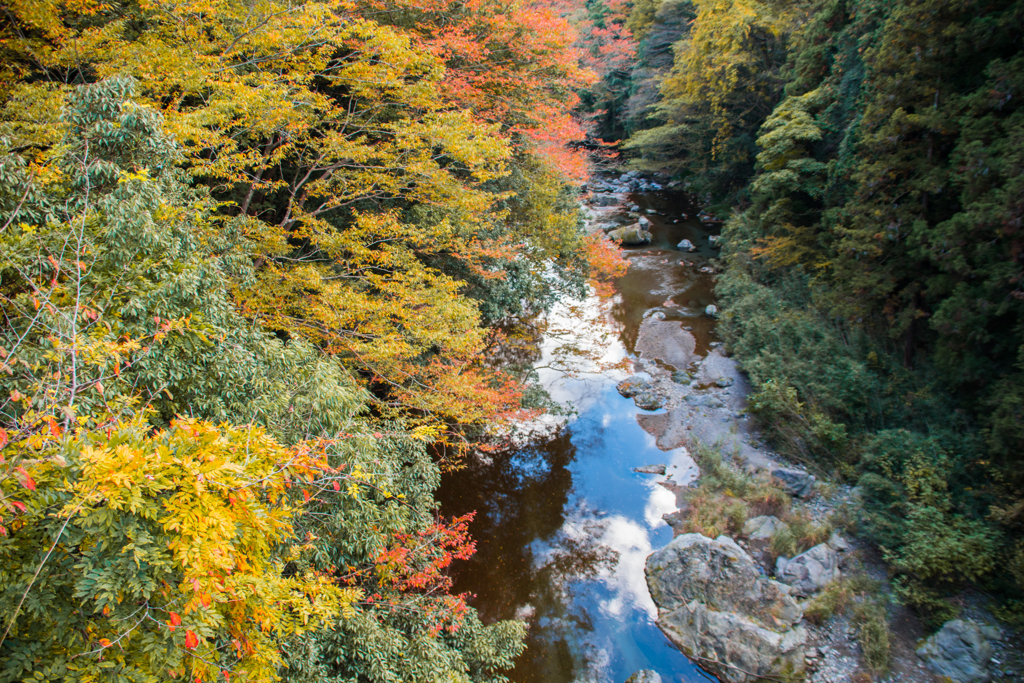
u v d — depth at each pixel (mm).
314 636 7562
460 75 14961
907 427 15172
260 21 11102
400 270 13172
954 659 10742
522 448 17266
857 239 16953
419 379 12523
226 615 4652
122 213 5898
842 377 16594
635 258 31625
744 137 33000
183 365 6168
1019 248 12000
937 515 12320
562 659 11445
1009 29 13258
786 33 29688
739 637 11367
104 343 4879
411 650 8750
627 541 14391
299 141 12586
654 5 45344
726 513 14539
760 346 20734
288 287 10930
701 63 33938
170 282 5977
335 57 14883
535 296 18766
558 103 18453
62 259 5336
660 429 18688
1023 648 10766
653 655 11625
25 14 9766
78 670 3740
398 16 15375
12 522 3637
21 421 4320
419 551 9820
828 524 13719
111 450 3883
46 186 6410
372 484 8008
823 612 11797
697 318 25266
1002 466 12461
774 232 23453
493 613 12211
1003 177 12633
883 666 10797
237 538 4250
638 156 47000
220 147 11742
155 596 3979
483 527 14297
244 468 4164
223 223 11484
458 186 12680
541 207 18312
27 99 9039
